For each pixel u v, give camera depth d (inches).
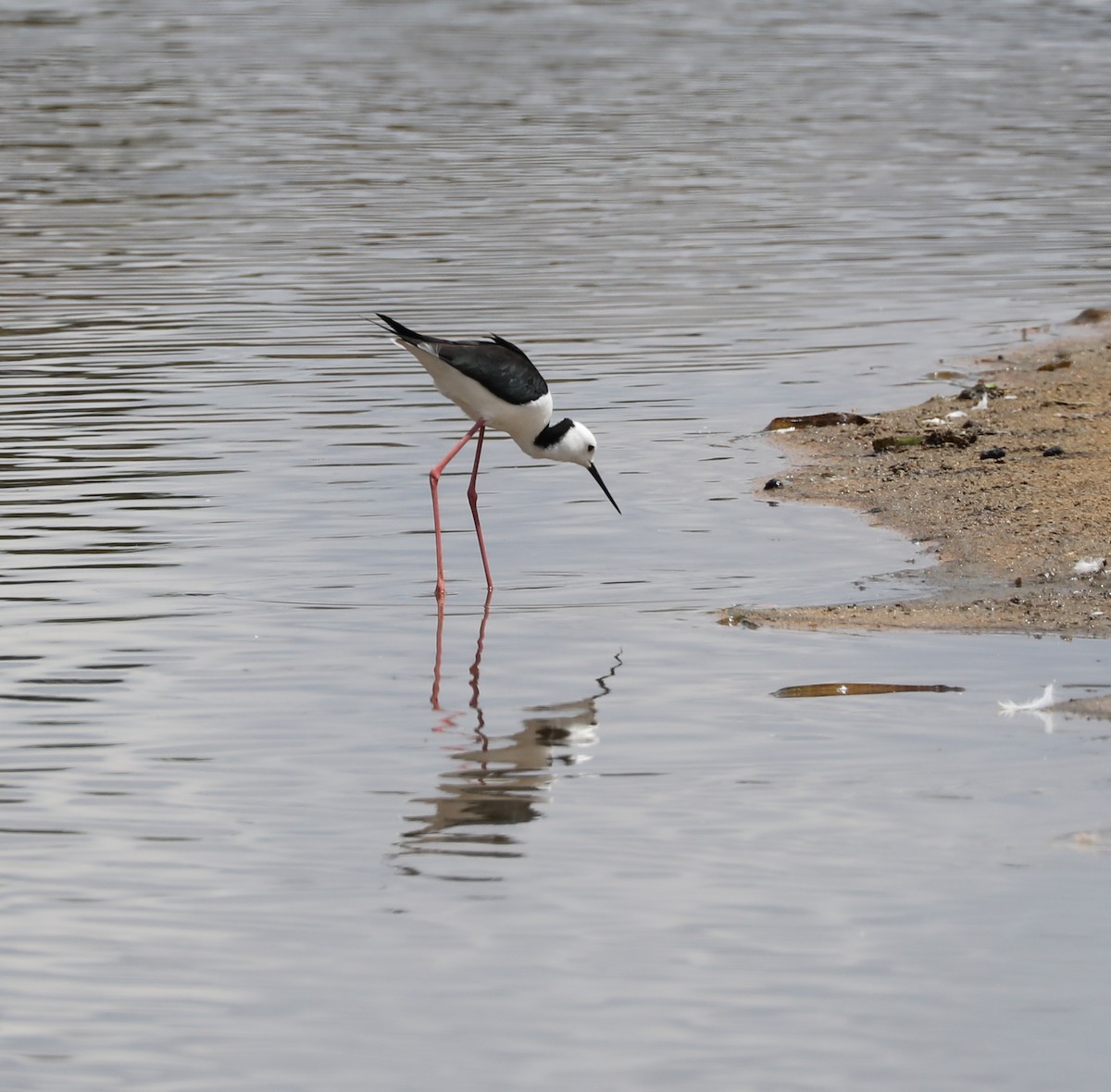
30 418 699.4
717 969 294.0
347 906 316.2
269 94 1694.1
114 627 470.6
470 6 2529.5
